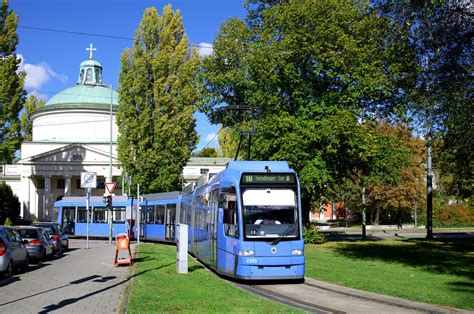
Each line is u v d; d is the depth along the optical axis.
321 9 28.81
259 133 29.59
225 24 34.22
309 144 28.55
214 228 18.53
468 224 67.38
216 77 33.84
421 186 58.72
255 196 16.08
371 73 29.11
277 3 34.00
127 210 39.03
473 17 18.09
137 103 51.56
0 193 61.28
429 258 23.41
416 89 19.19
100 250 28.80
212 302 11.27
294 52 29.02
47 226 25.11
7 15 50.09
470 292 13.62
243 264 15.39
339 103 29.48
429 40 18.53
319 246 30.69
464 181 41.12
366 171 33.06
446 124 18.03
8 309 10.73
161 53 52.09
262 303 11.33
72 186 75.75
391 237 43.31
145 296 11.91
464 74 17.89
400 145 33.56
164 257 23.30
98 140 76.62
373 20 20.05
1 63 49.31
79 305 11.10
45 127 77.69
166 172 50.66
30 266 20.05
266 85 30.39
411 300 12.52
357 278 16.55
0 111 49.06
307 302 12.34
